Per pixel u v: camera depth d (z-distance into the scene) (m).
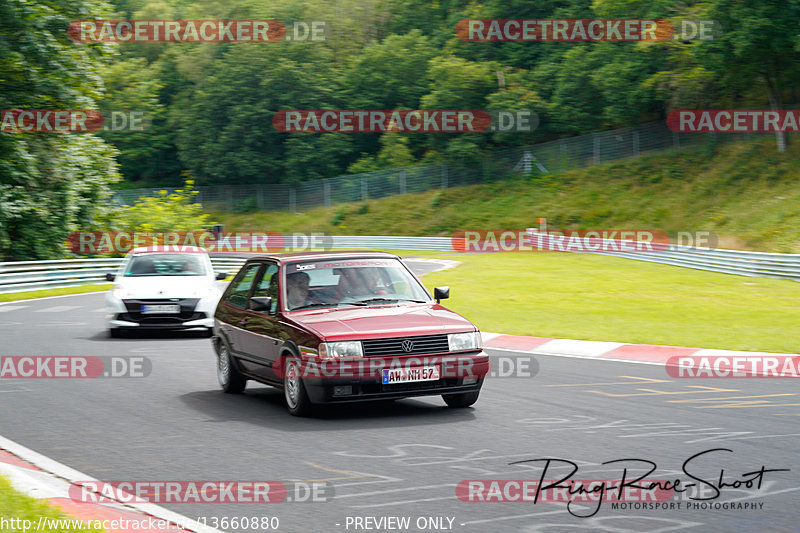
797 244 94.19
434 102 168.38
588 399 23.84
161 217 109.38
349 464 16.56
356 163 182.12
